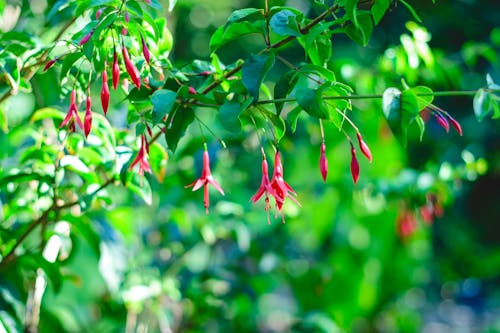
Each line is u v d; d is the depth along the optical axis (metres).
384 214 1.89
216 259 1.48
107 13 1.02
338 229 1.98
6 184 1.12
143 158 1.05
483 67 2.22
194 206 1.41
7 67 1.04
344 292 1.96
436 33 2.26
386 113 0.96
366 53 2.26
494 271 2.69
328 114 0.98
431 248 2.70
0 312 1.13
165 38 1.09
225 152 1.42
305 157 1.72
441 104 2.37
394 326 2.36
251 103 1.01
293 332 1.45
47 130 1.26
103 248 1.23
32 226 1.14
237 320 1.45
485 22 2.23
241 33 1.04
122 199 1.36
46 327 1.23
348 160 1.73
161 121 1.06
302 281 1.68
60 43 1.07
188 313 1.43
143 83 1.04
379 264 2.01
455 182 1.39
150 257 1.43
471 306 3.24
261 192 1.03
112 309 1.36
